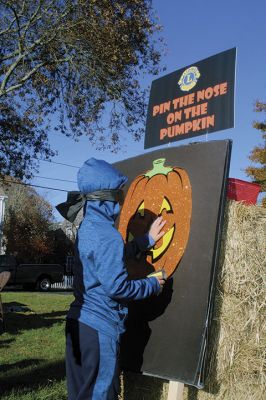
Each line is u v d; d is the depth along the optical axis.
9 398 4.30
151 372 2.86
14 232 33.31
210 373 2.90
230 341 2.93
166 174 3.23
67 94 14.16
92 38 12.83
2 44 13.62
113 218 2.76
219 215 2.80
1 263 23.58
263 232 3.08
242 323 2.95
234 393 2.93
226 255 2.97
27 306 13.34
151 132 4.02
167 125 3.86
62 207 3.11
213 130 3.42
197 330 2.70
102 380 2.54
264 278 3.02
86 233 2.66
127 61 13.27
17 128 15.09
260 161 19.36
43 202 35.75
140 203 3.39
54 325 9.40
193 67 3.66
